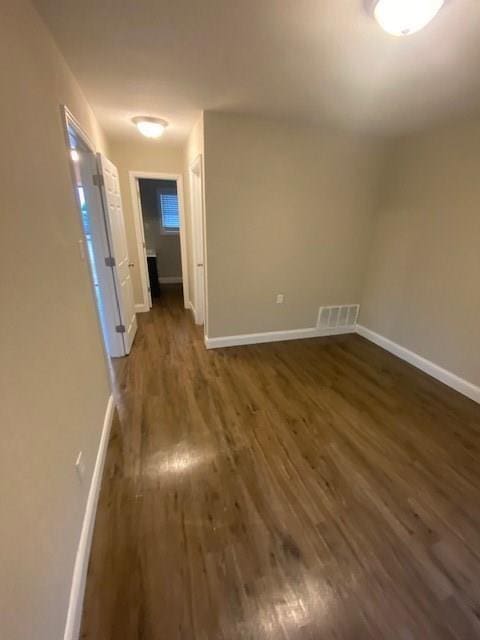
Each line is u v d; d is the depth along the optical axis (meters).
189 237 4.25
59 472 1.11
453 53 1.54
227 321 3.34
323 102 2.26
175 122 2.83
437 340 2.84
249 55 1.62
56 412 1.14
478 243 2.43
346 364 3.10
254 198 2.93
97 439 1.75
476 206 2.43
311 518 1.48
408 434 2.10
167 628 1.06
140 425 2.11
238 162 2.75
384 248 3.39
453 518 1.51
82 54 1.63
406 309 3.17
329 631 1.07
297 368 2.99
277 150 2.82
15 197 0.95
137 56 1.64
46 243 1.20
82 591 1.14
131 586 1.18
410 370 3.00
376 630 1.08
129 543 1.34
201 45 1.54
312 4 1.22
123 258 3.30
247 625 1.08
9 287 0.86
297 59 1.65
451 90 1.96
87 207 2.62
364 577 1.24
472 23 1.29
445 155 2.63
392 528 1.45
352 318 3.90
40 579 0.87
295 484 1.67
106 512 1.48
